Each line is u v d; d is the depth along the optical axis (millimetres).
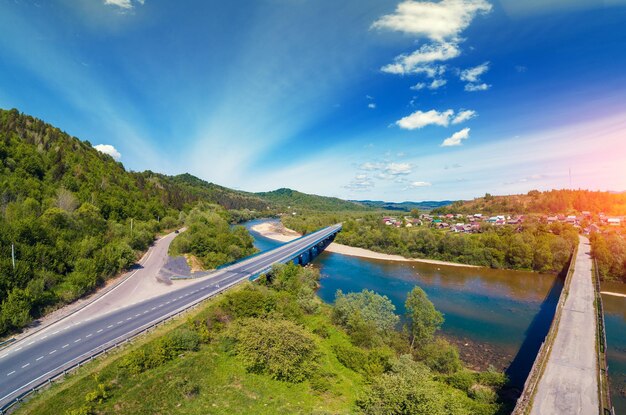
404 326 53906
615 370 47250
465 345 56062
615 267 93625
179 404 31484
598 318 52000
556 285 93500
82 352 37094
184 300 55750
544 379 34750
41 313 47594
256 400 33719
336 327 56156
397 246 142750
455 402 31062
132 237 89438
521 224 162125
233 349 42344
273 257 100125
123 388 31797
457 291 87625
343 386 38219
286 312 53781
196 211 172250
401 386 29516
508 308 74625
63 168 123688
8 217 69312
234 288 62531
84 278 56656
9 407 27031
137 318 47625
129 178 169625
